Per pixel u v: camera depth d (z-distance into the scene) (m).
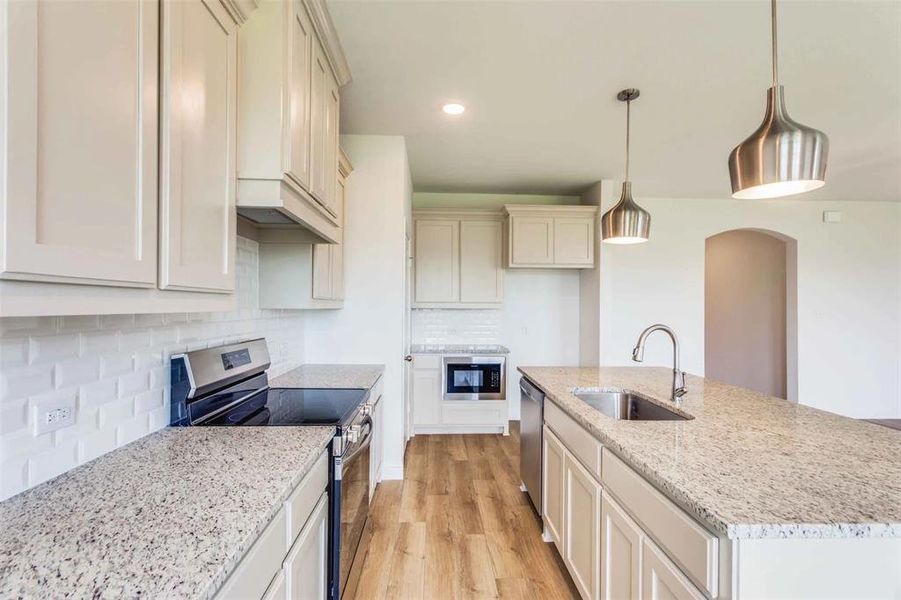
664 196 4.97
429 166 3.96
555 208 4.40
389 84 2.46
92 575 0.68
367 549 2.31
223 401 1.81
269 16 1.38
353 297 3.19
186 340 1.67
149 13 0.91
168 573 0.69
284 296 2.41
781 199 5.08
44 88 0.66
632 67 2.29
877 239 5.15
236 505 0.93
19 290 0.64
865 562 0.92
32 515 0.87
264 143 1.37
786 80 2.40
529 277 5.04
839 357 5.11
